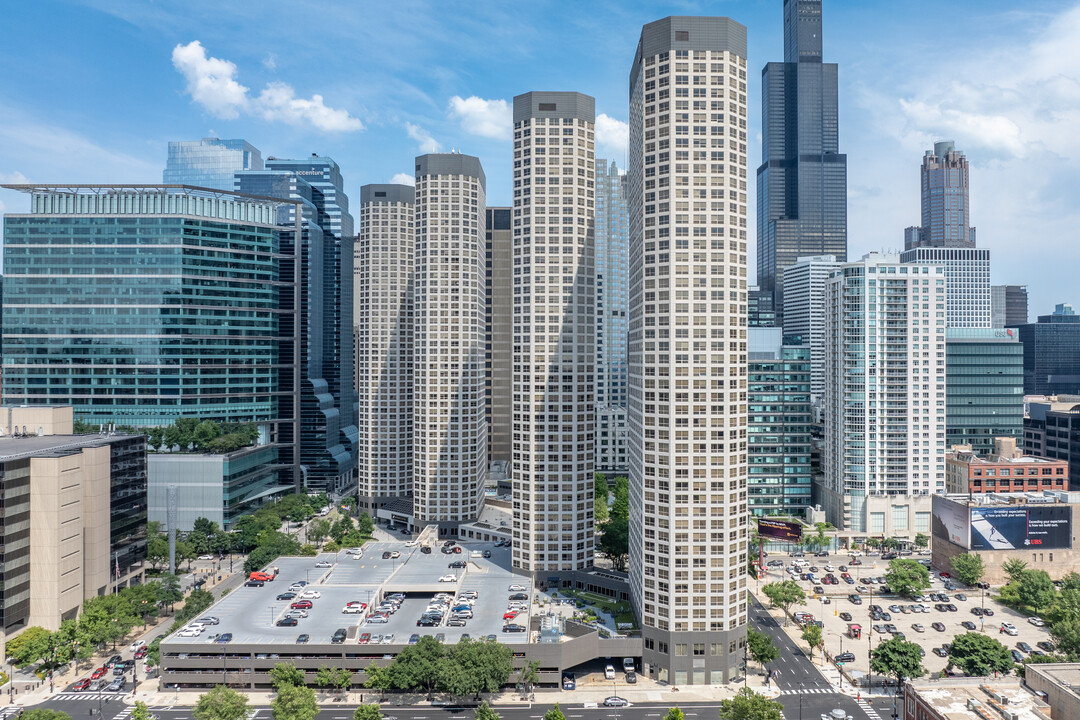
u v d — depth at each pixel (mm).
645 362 185000
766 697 169750
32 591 196875
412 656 169125
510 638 183875
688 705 168125
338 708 167750
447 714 164750
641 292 189500
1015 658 187125
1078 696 116125
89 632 189625
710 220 180250
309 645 178625
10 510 190625
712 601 180375
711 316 180125
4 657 188250
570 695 175000
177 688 177000
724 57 180625
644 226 184875
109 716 161375
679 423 180875
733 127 181875
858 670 185250
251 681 177500
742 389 184125
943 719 121188
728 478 180500
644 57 185375
